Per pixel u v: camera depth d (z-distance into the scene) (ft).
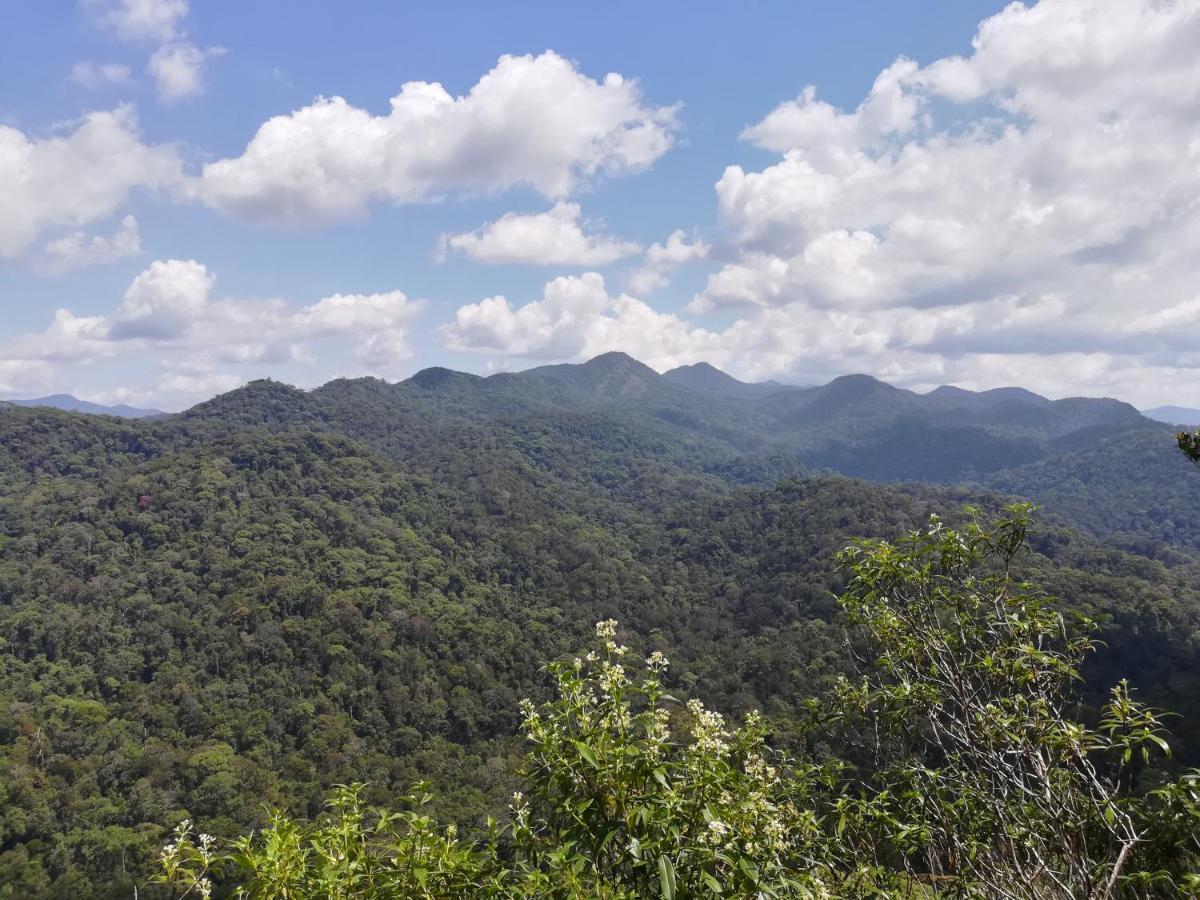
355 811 7.96
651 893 7.41
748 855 7.57
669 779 7.95
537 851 7.97
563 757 8.00
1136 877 7.97
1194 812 8.19
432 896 7.35
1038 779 9.70
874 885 9.62
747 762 9.68
